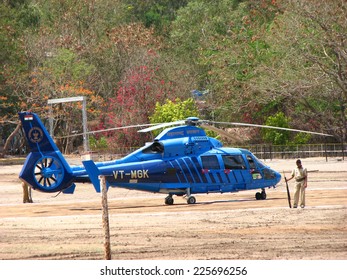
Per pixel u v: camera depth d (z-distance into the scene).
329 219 69.81
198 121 89.19
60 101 155.75
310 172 138.12
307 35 183.88
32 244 59.72
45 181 84.62
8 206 94.38
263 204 85.31
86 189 120.00
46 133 84.81
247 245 57.12
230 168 89.06
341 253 53.19
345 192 98.31
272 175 91.88
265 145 187.62
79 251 55.97
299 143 194.00
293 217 71.69
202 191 88.56
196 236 61.91
